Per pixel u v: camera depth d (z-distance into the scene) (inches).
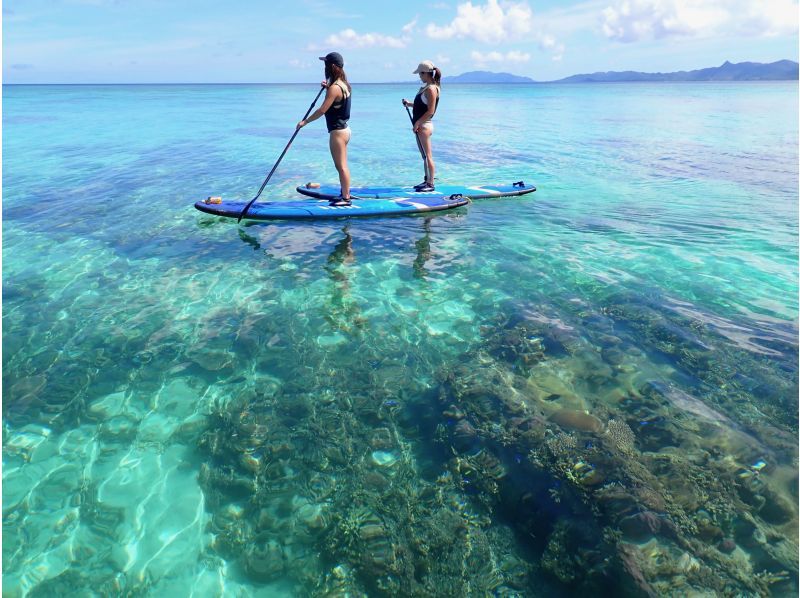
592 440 112.0
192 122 903.1
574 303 182.2
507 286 198.2
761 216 297.4
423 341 157.6
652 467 103.3
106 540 89.6
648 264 220.7
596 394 129.3
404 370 142.4
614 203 334.3
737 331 160.1
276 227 277.7
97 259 224.8
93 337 158.4
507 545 87.7
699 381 134.0
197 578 82.6
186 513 95.4
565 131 780.6
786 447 108.3
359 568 84.4
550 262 224.1
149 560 85.8
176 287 196.7
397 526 92.4
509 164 488.7
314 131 780.0
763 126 827.4
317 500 98.5
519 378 137.3
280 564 85.2
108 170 432.1
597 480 100.3
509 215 305.3
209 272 212.1
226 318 172.1
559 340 156.3
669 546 85.0
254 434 117.1
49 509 96.1
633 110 1278.3
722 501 94.0
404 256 232.8
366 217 297.7
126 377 138.5
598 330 162.4
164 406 127.0
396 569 84.0
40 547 88.0
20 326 163.9
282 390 133.4
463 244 249.9
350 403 128.2
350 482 102.9
